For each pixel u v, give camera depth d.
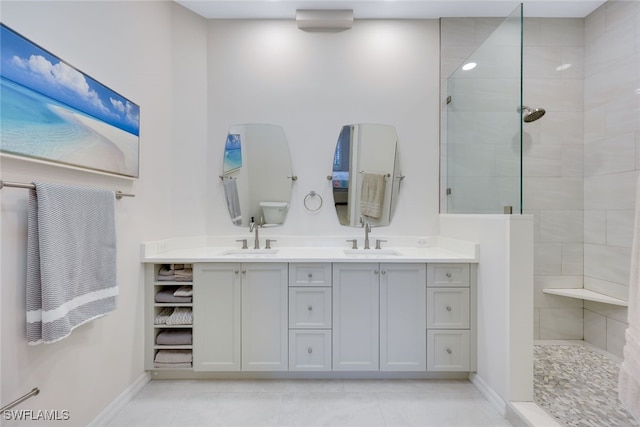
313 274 1.84
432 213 2.38
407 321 1.84
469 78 2.09
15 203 1.07
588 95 2.39
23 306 1.09
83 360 1.37
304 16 2.24
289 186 2.36
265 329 1.84
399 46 2.36
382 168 2.37
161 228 1.98
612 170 2.21
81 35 1.35
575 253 2.43
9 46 1.02
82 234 1.24
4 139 1.00
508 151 1.65
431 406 1.64
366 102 2.36
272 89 2.34
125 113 1.60
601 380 1.86
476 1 2.17
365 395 1.73
